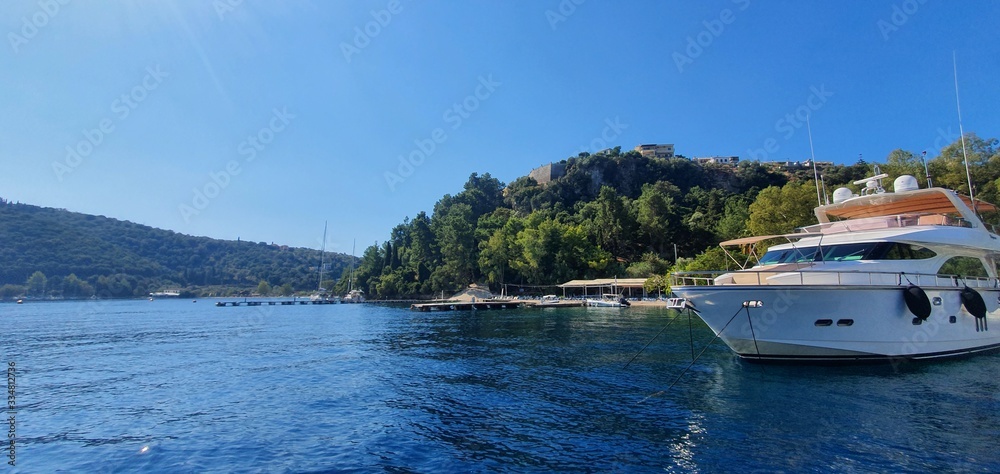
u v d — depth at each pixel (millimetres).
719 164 145000
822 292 14281
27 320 52031
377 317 55469
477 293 86688
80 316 60500
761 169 116875
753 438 9516
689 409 11664
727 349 21125
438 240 112062
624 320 39375
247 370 18906
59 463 9164
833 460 8352
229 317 58781
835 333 14703
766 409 11367
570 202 126750
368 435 10469
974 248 17016
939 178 44688
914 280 15484
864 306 14578
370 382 16109
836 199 19891
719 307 15172
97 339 31672
